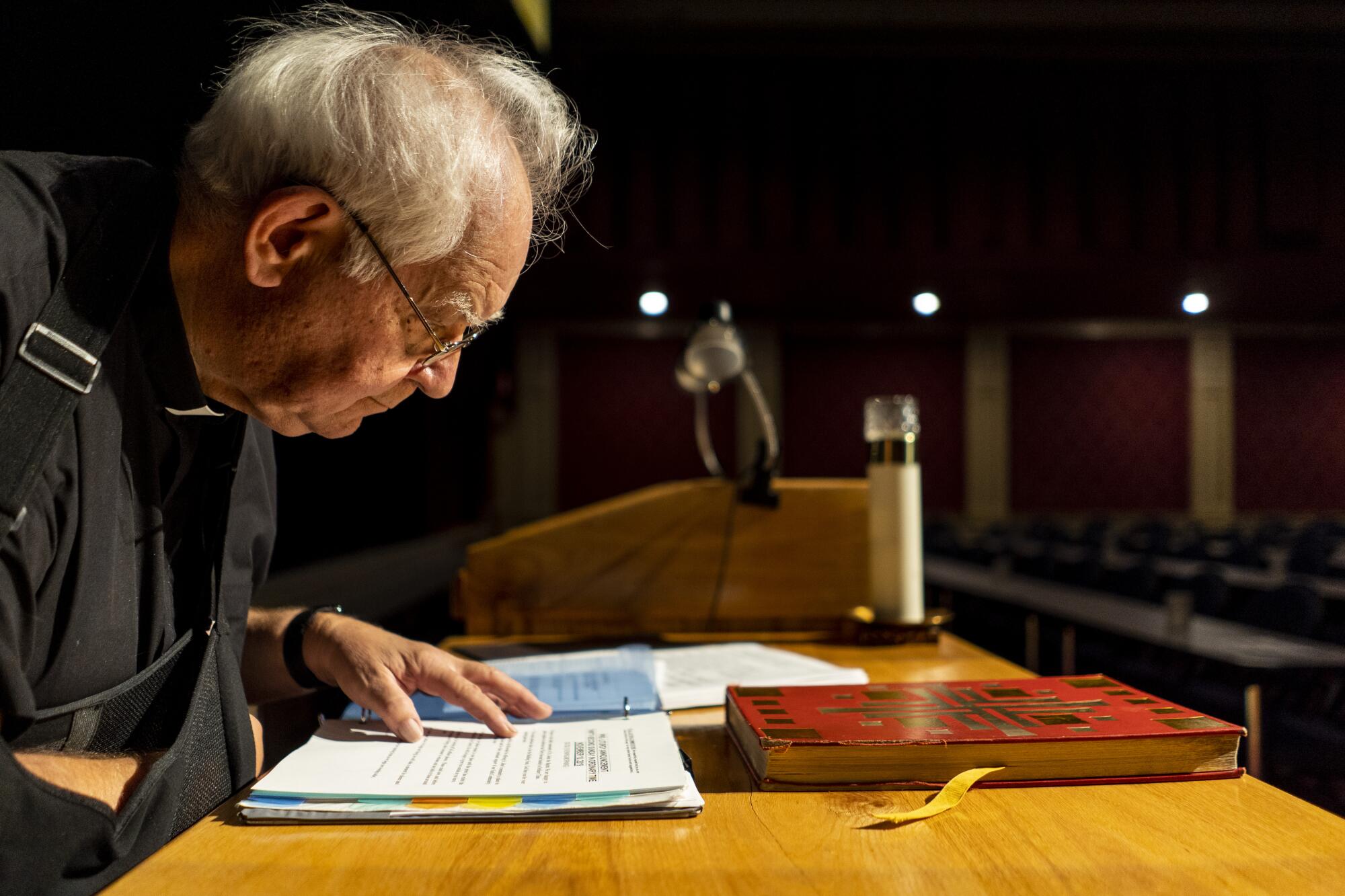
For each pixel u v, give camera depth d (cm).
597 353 874
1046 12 666
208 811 66
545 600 137
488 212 66
